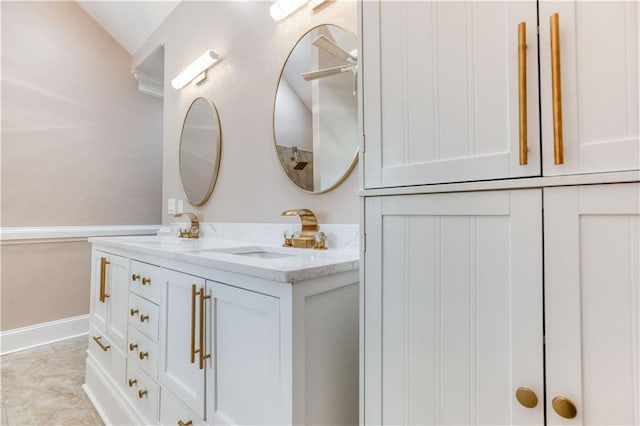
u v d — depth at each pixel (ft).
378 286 2.64
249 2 6.05
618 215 1.67
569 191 1.79
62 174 8.87
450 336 2.24
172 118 8.38
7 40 8.00
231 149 6.42
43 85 8.56
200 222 7.24
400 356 2.49
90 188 9.39
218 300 3.23
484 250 2.10
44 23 8.59
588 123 1.74
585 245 1.75
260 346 2.78
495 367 2.04
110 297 5.61
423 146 2.40
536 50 1.90
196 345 3.43
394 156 2.57
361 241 2.77
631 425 1.62
